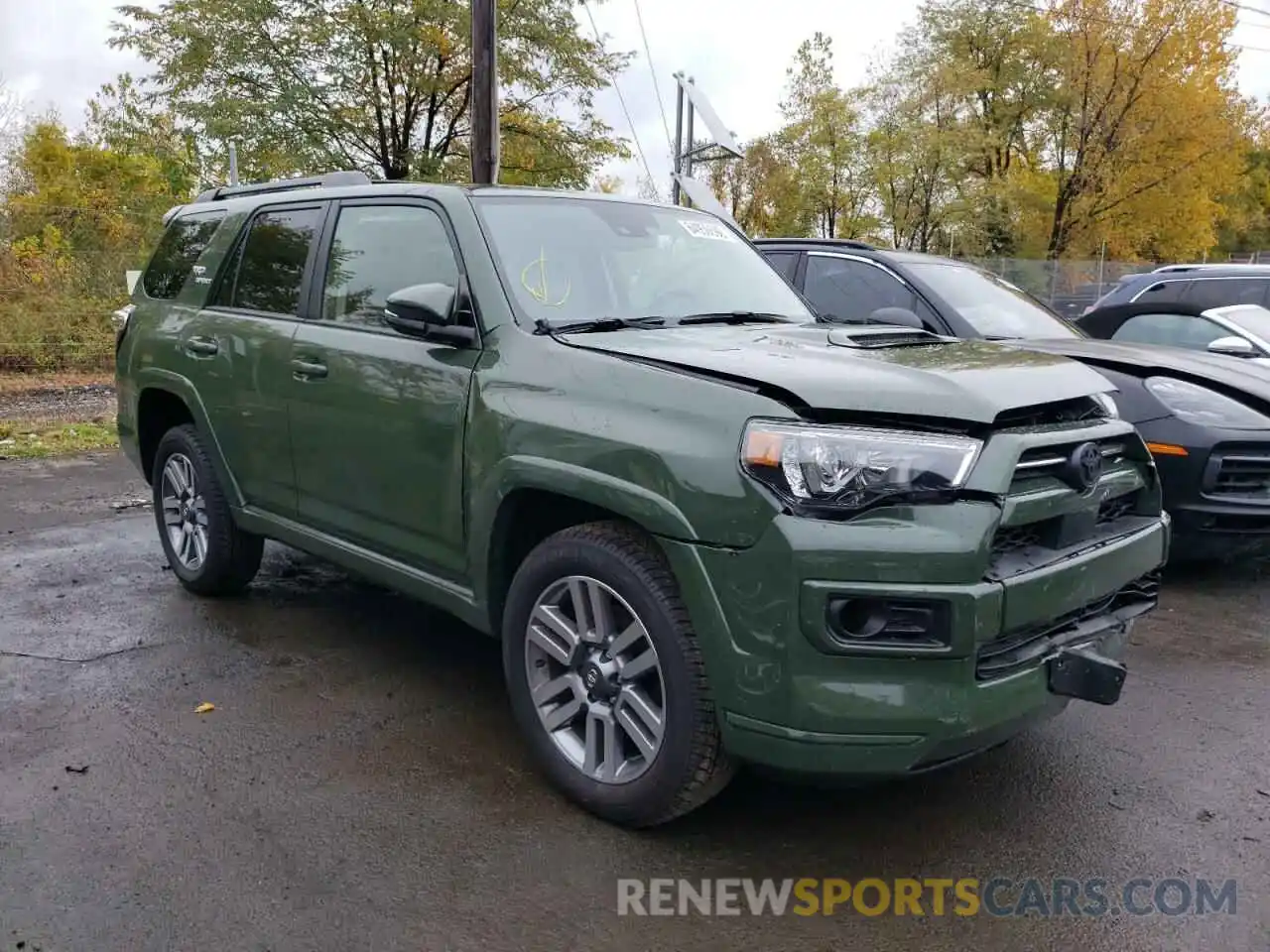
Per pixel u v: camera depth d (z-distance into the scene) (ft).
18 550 19.15
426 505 11.43
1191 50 101.96
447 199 11.98
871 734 7.96
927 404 8.35
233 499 15.05
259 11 59.88
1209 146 105.91
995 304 21.27
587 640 9.69
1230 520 17.02
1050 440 8.73
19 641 14.29
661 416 8.92
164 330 16.28
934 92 94.27
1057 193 113.09
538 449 9.77
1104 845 9.52
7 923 8.01
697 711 8.69
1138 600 10.32
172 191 74.33
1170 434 17.15
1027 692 8.49
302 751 11.10
